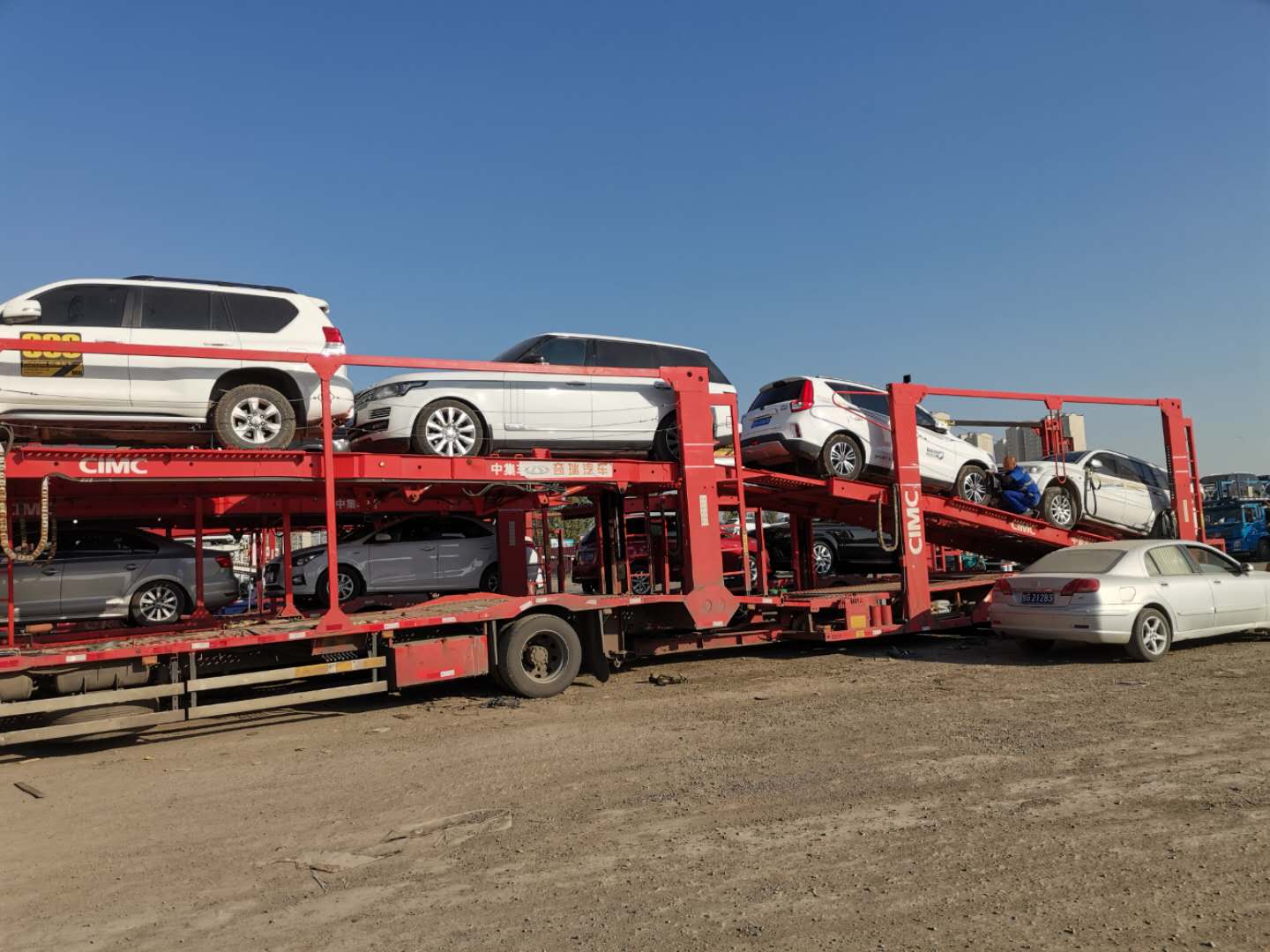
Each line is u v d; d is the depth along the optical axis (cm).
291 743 789
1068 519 1484
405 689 1052
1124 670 973
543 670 973
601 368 1000
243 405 875
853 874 425
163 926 400
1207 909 373
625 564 1136
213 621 1121
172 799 620
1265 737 650
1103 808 504
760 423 1279
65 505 1044
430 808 565
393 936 380
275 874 461
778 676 1045
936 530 1427
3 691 757
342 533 1529
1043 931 359
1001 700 833
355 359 887
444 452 976
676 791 578
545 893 420
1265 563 2592
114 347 782
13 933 401
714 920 382
